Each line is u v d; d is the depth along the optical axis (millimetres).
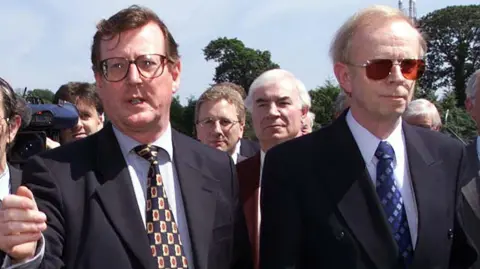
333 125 2715
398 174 2590
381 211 2451
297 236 2547
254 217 3412
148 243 2295
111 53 2395
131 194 2375
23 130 4195
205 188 2561
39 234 1952
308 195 2551
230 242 2559
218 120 4848
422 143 2703
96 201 2324
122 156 2469
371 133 2602
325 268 2482
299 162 2627
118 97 2398
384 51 2422
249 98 3889
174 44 2578
